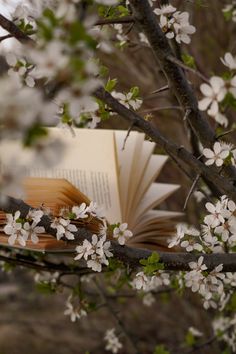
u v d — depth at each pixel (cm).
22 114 67
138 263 101
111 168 109
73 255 110
